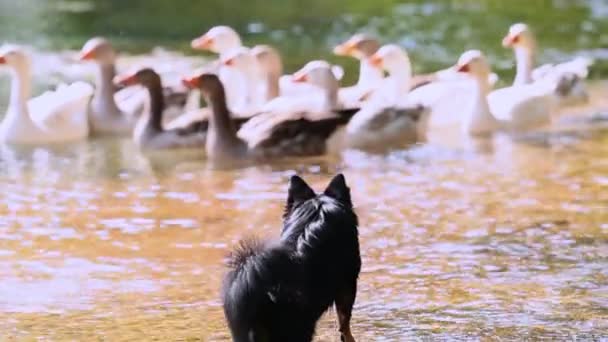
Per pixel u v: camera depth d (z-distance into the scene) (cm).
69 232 1277
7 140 1738
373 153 1694
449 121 1880
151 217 1338
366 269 1145
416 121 1780
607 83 2120
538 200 1393
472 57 1816
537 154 1652
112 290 1091
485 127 1811
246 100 1925
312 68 1820
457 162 1616
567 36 2467
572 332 972
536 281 1105
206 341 956
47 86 2022
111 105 1836
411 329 982
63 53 2273
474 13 2730
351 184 1495
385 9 2778
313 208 877
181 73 2080
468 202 1391
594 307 1033
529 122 1848
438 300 1056
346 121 1711
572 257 1177
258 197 1434
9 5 2748
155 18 2631
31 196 1430
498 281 1106
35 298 1068
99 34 2450
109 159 1653
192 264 1164
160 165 1620
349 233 884
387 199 1410
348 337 914
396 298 1061
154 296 1073
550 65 2084
